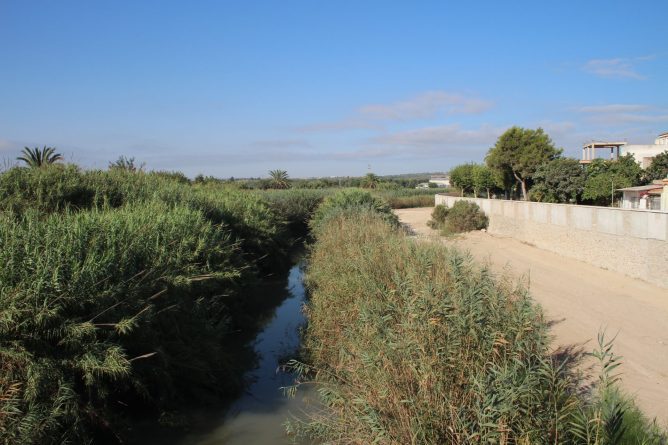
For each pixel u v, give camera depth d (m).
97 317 6.34
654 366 7.41
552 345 8.25
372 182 81.12
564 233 18.81
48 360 5.53
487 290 5.70
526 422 3.89
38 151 26.02
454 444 3.97
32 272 5.95
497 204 26.61
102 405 6.07
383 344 4.94
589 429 3.99
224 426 6.82
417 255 8.14
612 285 13.38
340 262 10.25
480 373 4.18
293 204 32.75
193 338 8.23
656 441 4.67
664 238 12.80
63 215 9.34
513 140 44.09
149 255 8.33
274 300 14.88
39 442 5.01
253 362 9.34
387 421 4.35
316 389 7.53
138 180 15.73
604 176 34.28
